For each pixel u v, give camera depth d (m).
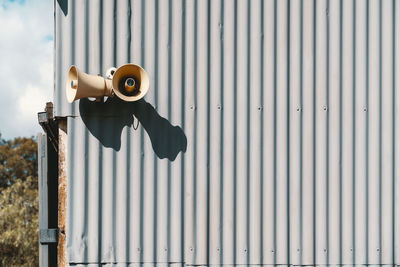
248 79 5.81
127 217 5.66
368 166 5.81
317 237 5.73
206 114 5.78
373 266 5.74
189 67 5.80
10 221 22.42
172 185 5.73
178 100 5.78
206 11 5.85
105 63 5.77
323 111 5.82
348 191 5.77
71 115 5.71
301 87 5.83
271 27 5.86
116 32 5.80
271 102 5.80
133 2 5.82
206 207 5.71
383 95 5.88
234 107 5.79
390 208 5.79
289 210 5.74
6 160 46.03
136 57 5.79
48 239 6.01
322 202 5.75
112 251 5.63
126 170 5.70
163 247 5.67
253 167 5.75
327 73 5.86
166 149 5.74
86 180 5.67
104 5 5.80
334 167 5.79
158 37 5.82
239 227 5.71
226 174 5.74
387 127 5.85
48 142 6.54
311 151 5.78
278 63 5.84
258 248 5.70
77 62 5.76
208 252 5.70
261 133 5.78
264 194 5.74
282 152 5.77
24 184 24.23
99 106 5.73
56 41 5.75
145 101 5.76
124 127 5.73
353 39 5.89
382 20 5.93
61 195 5.77
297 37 5.86
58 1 5.78
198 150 5.75
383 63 5.90
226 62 5.82
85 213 5.64
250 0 5.87
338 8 5.90
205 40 5.83
